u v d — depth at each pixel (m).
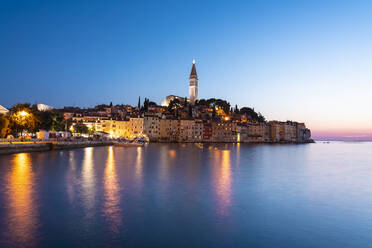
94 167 43.78
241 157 73.88
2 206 19.78
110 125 199.38
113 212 18.78
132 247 13.36
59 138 99.75
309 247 13.64
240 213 19.09
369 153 106.94
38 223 16.41
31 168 41.12
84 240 14.09
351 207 21.08
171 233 15.19
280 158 73.50
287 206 21.14
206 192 25.70
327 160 69.25
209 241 14.19
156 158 65.50
